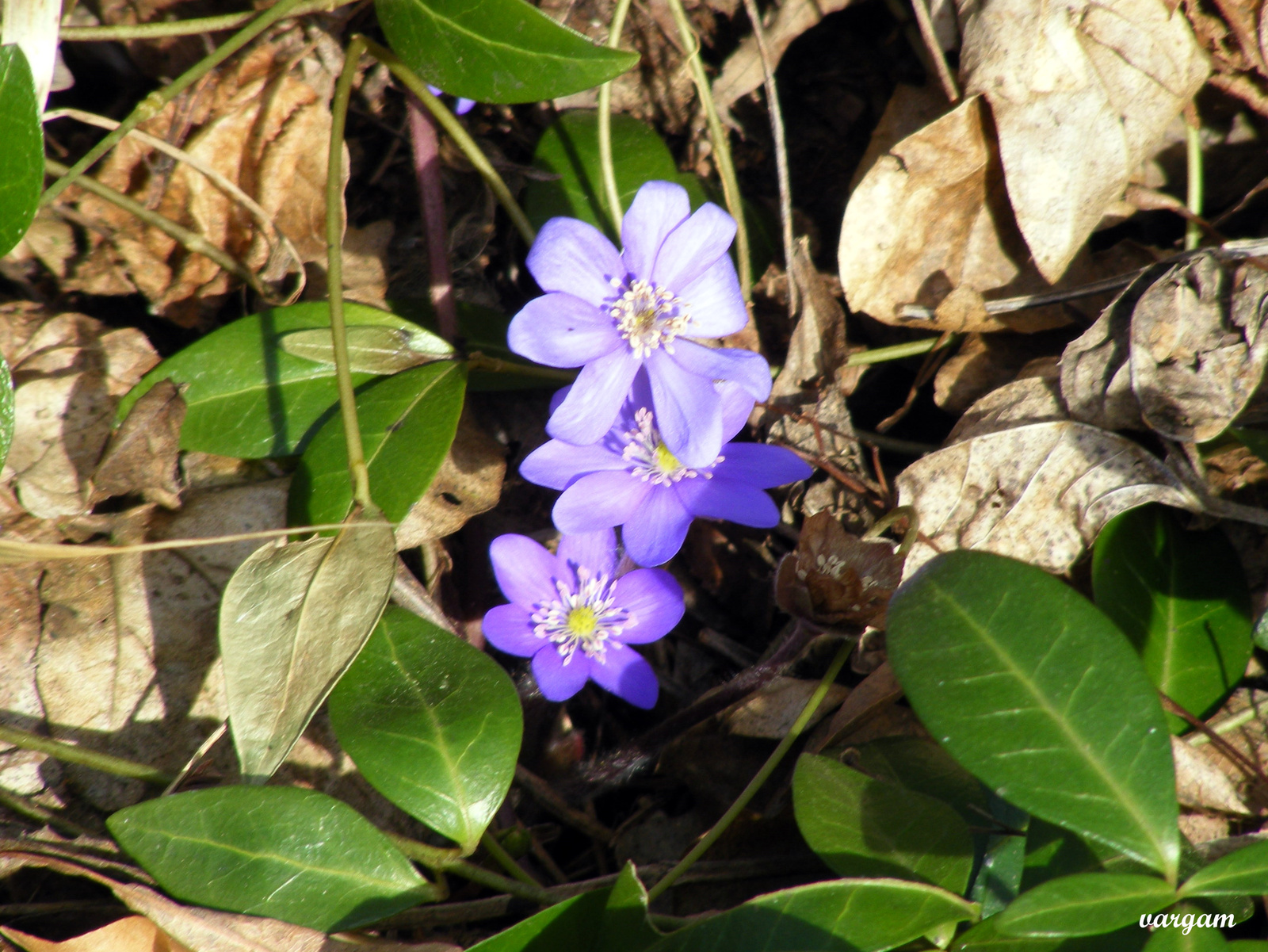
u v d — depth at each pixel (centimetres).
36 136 33
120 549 33
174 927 32
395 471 35
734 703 36
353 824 33
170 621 36
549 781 36
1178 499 35
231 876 32
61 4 34
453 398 35
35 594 36
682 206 34
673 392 34
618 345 34
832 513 37
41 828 34
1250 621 35
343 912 32
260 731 33
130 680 35
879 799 33
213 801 32
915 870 33
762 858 35
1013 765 31
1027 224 37
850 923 32
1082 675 32
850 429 37
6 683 35
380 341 36
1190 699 35
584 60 34
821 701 35
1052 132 37
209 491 36
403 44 35
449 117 36
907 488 36
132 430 35
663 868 35
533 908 34
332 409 36
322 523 34
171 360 36
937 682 32
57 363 36
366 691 33
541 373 37
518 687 37
